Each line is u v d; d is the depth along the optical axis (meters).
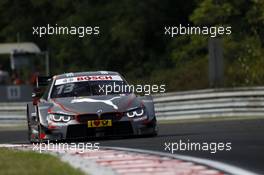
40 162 29.33
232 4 109.88
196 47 113.50
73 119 41.34
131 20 125.50
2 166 28.69
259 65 95.06
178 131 50.38
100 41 127.25
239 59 97.31
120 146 37.31
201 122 61.75
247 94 72.19
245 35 107.44
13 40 164.25
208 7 109.62
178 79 98.75
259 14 106.12
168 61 119.94
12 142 50.47
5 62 177.25
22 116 83.00
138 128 41.62
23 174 25.73
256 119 60.25
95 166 28.09
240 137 40.34
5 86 109.00
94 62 128.38
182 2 124.25
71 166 27.69
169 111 77.19
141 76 120.81
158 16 124.25
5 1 155.50
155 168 27.00
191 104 75.88
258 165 27.59
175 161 29.16
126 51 124.88
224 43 103.81
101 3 132.50
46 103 43.31
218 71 85.00
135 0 125.62
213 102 74.44
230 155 31.19
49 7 150.62
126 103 42.19
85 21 130.25
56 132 41.50
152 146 36.56
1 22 161.25
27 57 152.50
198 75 97.75
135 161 29.36
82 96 43.91
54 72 135.00
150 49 124.38
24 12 155.25
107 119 41.12
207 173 25.50
